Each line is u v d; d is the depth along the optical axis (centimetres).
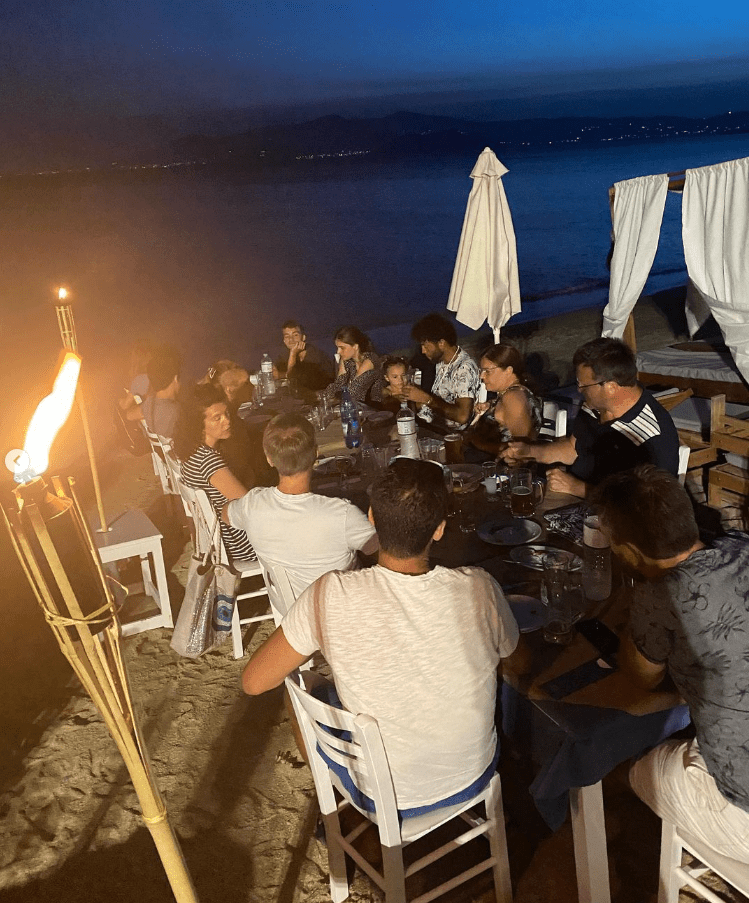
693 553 185
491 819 226
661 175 657
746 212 593
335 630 188
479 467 391
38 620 461
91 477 663
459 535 318
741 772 182
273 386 627
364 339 624
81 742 345
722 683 179
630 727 203
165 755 329
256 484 438
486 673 197
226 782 311
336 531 280
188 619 379
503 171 604
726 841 192
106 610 103
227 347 1259
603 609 250
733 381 629
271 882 262
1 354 1264
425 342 537
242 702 362
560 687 212
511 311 641
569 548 298
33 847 287
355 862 241
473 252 621
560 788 203
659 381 692
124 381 993
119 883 268
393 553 189
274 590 300
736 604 178
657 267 1922
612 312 735
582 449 370
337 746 201
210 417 374
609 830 269
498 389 430
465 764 205
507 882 236
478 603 193
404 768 197
